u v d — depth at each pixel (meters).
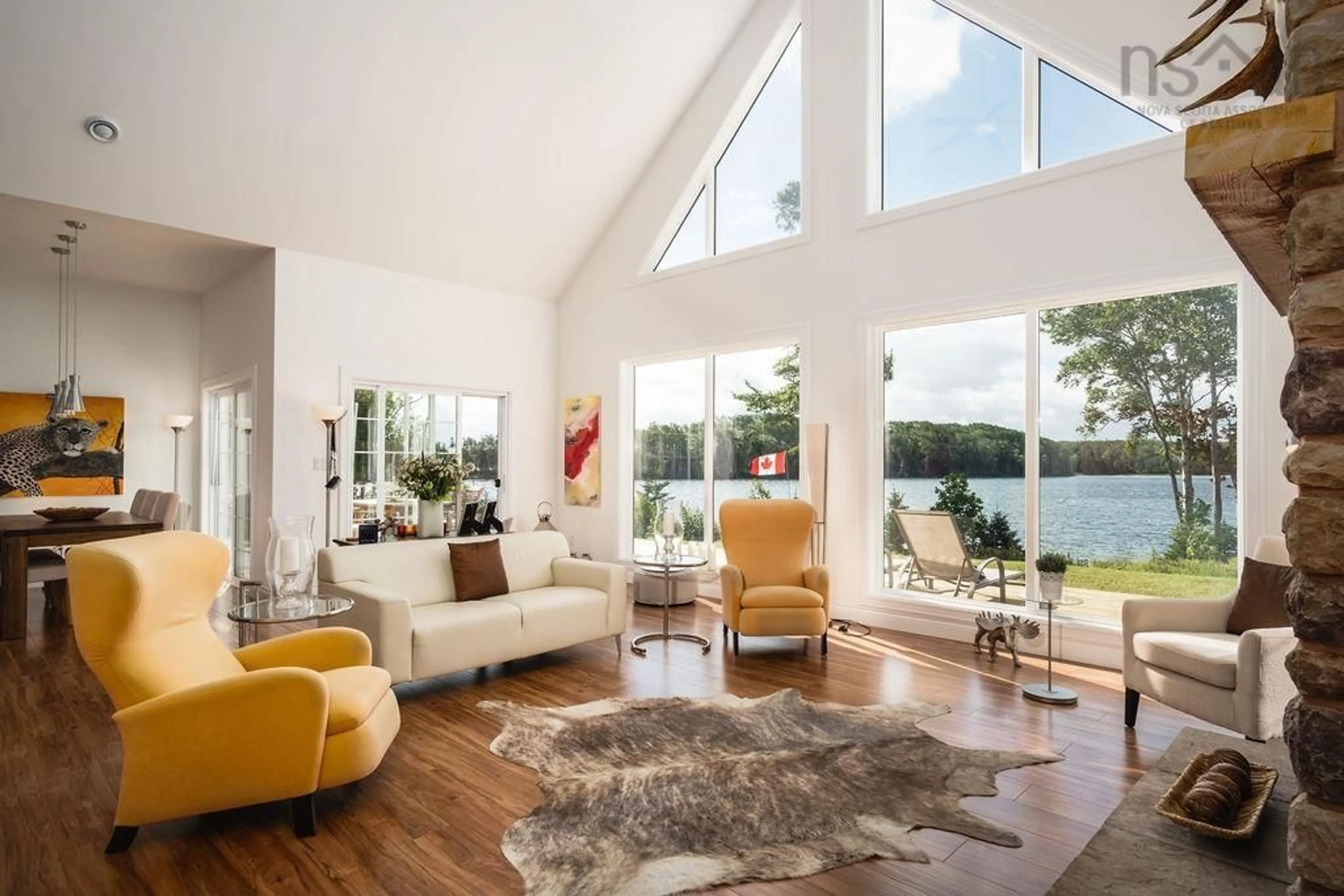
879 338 5.36
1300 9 1.03
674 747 3.07
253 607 3.27
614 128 6.43
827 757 2.95
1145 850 1.50
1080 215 4.38
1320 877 0.97
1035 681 4.00
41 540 4.94
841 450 5.47
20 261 6.45
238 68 4.76
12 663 4.29
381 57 5.07
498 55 5.40
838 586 5.47
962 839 2.32
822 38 5.66
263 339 6.16
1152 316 4.23
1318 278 1.00
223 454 7.30
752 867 2.16
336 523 6.26
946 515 5.05
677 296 6.67
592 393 7.49
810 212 5.69
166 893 2.04
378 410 6.64
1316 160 1.00
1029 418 4.66
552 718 3.43
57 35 4.23
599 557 7.33
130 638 2.30
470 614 3.94
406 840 2.32
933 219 5.02
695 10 5.85
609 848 2.27
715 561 6.47
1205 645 2.98
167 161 5.09
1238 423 3.91
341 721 2.44
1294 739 1.00
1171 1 4.08
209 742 2.24
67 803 2.57
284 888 2.06
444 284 7.00
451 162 5.99
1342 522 0.97
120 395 7.33
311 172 5.58
